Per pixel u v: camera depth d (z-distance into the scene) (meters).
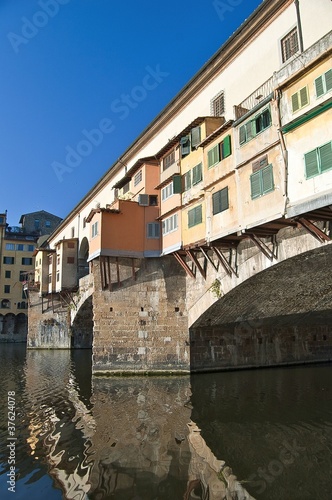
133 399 16.28
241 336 24.00
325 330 27.75
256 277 16.84
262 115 14.59
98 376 21.27
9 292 64.62
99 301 21.80
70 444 11.05
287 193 12.91
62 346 46.50
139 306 22.02
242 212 15.38
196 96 21.50
